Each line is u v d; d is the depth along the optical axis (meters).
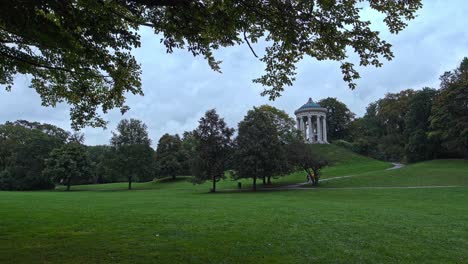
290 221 15.05
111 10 7.82
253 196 35.62
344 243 10.57
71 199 30.59
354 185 47.91
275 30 7.93
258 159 47.25
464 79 63.84
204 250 9.34
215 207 21.75
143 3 6.65
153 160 74.44
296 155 52.12
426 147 74.62
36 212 17.77
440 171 53.12
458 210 20.48
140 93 12.39
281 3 7.09
